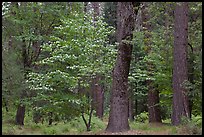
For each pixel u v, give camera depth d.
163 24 19.17
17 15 15.57
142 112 24.33
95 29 13.81
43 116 17.50
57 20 16.33
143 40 13.62
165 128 12.84
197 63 12.95
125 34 11.91
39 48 16.53
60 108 13.70
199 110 15.00
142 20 17.47
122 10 12.05
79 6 16.66
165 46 16.59
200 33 13.86
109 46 13.84
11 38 14.75
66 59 13.18
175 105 13.21
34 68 15.86
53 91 13.71
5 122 16.16
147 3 14.84
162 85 17.47
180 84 12.83
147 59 17.08
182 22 13.54
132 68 19.81
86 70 12.98
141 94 20.88
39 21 16.17
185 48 13.45
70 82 13.09
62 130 14.06
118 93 11.98
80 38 13.71
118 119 11.89
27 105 14.54
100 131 12.43
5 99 13.04
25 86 13.45
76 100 13.13
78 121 16.69
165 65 16.73
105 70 13.49
